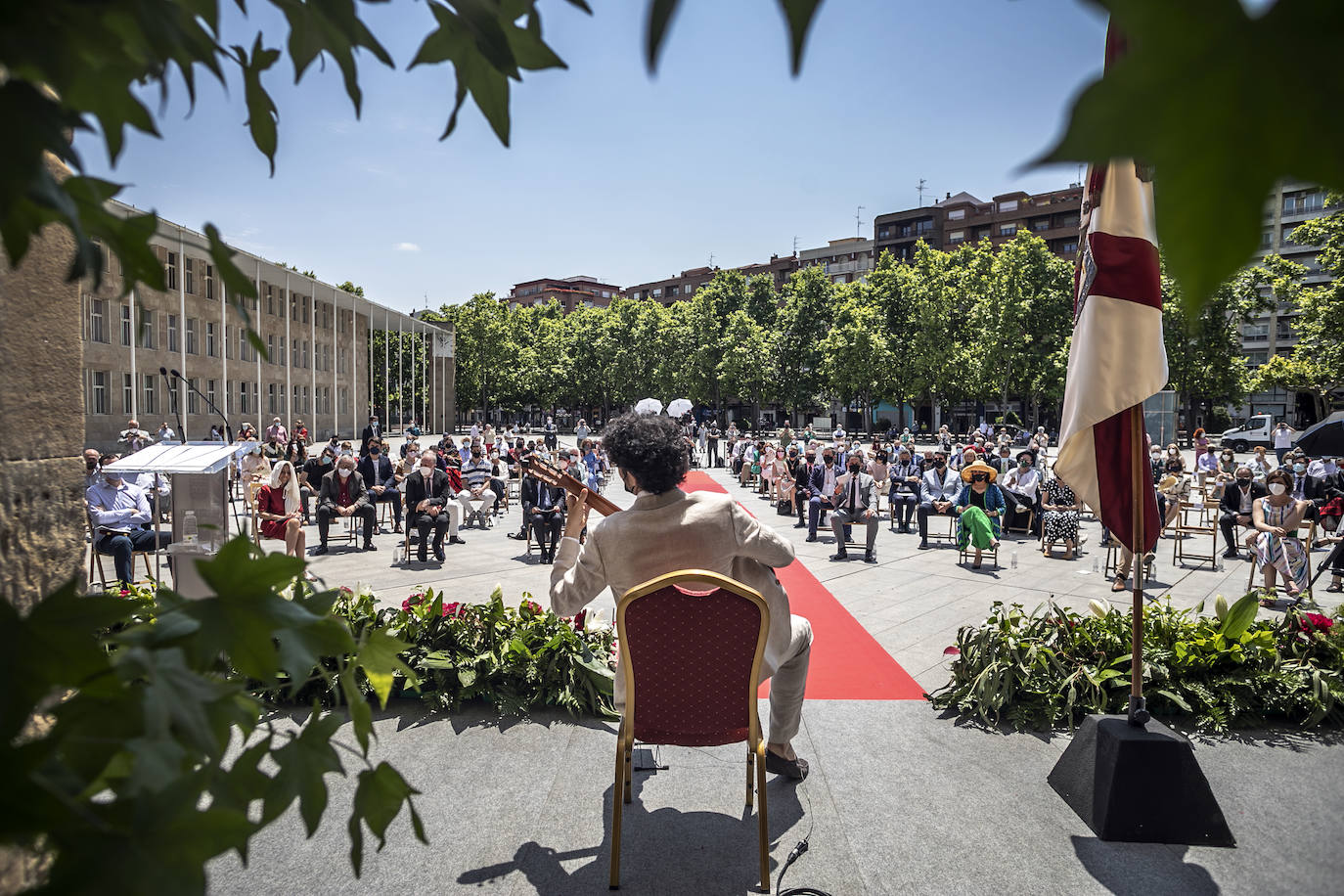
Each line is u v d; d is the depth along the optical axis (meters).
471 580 8.41
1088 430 3.15
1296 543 7.40
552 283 121.31
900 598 7.56
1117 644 4.23
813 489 12.30
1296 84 0.28
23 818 0.59
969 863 2.70
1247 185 0.28
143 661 0.68
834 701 4.42
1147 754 2.86
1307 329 28.19
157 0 0.60
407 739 3.74
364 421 49.81
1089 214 3.07
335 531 12.36
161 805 0.62
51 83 0.55
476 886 2.54
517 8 0.74
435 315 69.38
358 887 2.53
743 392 55.06
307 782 0.84
